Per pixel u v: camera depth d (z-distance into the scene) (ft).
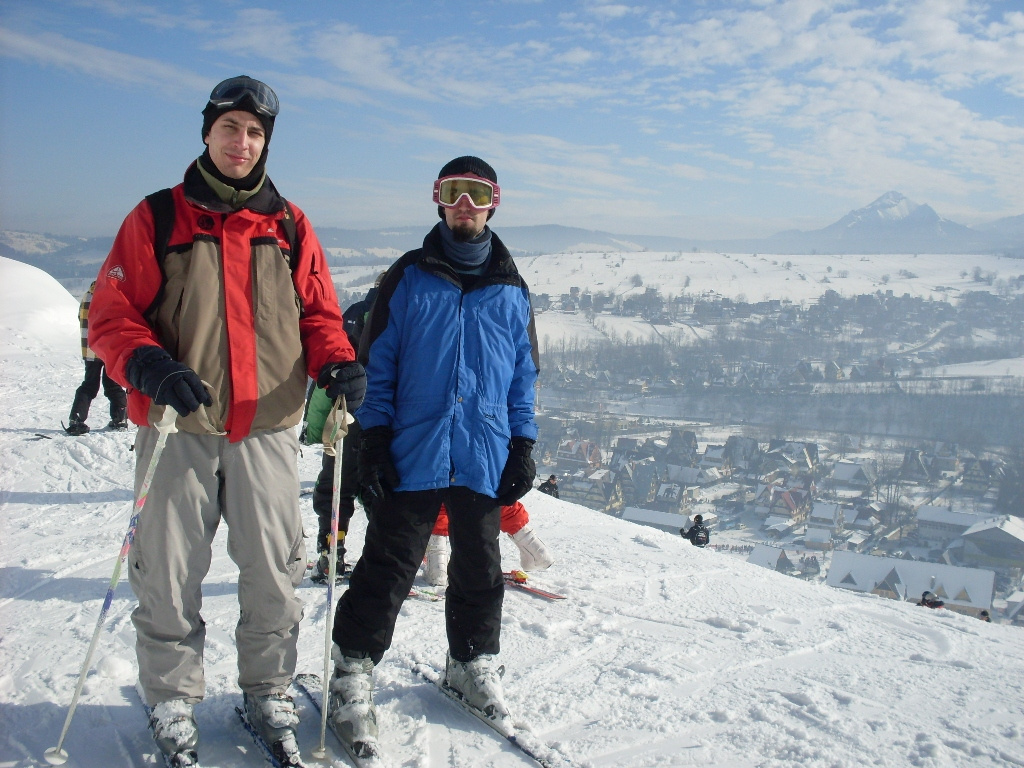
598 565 14.85
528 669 9.55
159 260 6.32
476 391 7.64
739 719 8.48
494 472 7.70
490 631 7.94
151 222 6.30
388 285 7.77
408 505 7.47
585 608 12.16
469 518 7.66
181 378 5.70
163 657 6.43
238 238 6.53
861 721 8.64
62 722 7.30
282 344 6.66
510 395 8.16
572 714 8.32
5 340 49.08
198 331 6.31
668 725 8.21
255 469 6.58
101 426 26.99
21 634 9.68
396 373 7.75
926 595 22.94
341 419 6.71
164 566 6.32
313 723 7.50
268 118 6.48
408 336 7.67
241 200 6.55
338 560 12.51
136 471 6.56
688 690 9.22
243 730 7.22
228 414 6.39
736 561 16.25
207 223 6.46
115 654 9.07
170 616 6.39
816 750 7.84
